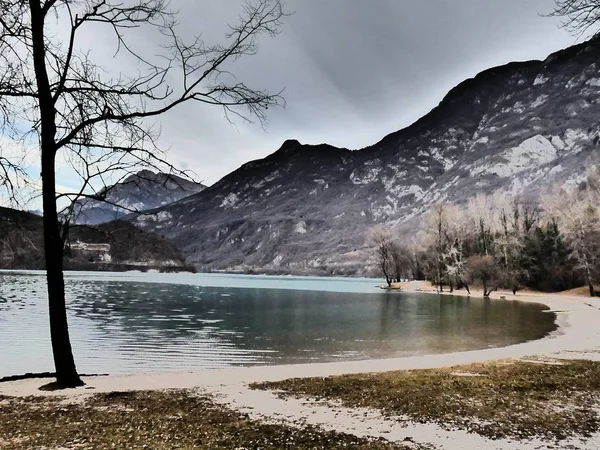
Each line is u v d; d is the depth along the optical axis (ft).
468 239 397.19
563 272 308.19
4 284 331.98
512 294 305.53
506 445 28.40
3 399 41.11
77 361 80.28
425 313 179.52
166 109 42.93
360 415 35.78
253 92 43.75
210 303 230.89
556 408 37.11
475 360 71.20
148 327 130.31
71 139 43.21
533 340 106.11
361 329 129.70
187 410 37.35
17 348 90.38
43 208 43.83
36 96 41.39
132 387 48.39
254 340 107.86
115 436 29.58
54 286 46.70
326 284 558.15
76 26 42.29
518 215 382.42
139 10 42.06
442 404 38.75
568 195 341.82
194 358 84.69
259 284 520.42
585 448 27.81
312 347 98.17
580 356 68.03
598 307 190.49
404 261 471.62
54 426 31.86
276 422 33.68
